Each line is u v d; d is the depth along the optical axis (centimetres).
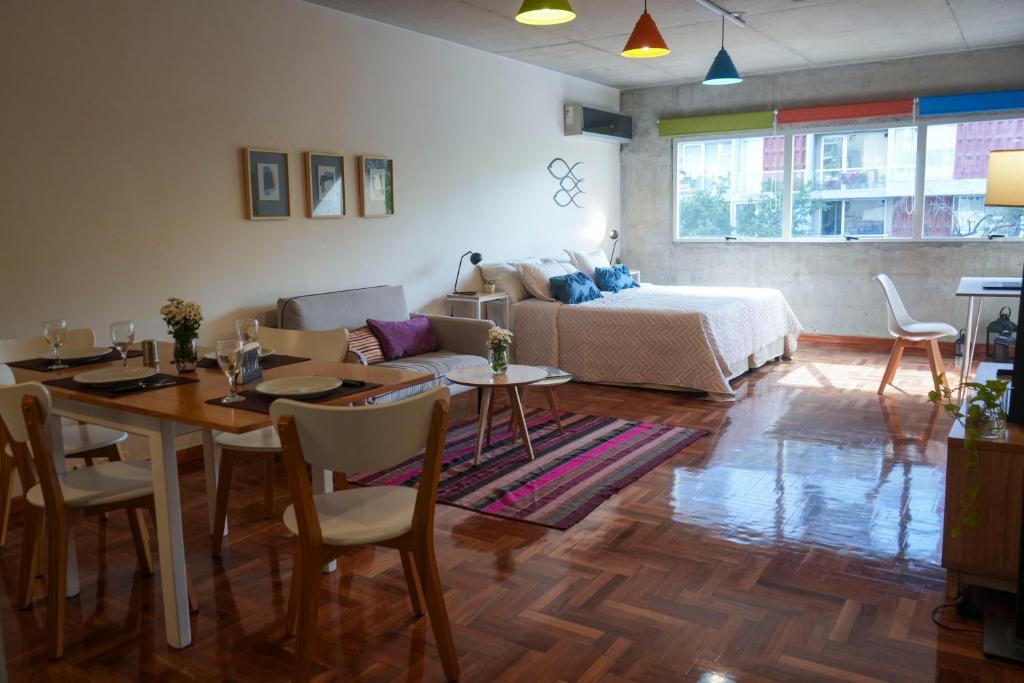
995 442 246
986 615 247
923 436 450
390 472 403
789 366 664
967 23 579
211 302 447
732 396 541
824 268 773
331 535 208
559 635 242
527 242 718
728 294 658
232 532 329
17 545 322
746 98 791
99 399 238
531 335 617
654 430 470
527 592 271
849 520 330
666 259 860
